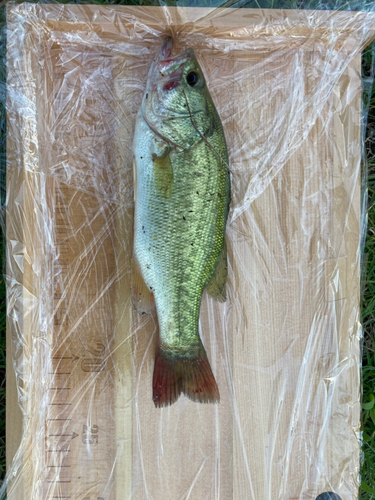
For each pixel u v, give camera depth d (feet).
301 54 1.01
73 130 0.99
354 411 1.00
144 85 1.00
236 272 1.01
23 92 0.94
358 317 1.01
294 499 0.98
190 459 0.98
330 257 1.01
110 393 0.98
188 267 0.91
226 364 0.99
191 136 0.89
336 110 1.02
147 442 0.98
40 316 0.96
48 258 0.98
